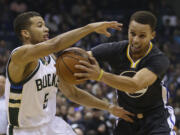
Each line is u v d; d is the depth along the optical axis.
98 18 18.52
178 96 12.26
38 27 4.52
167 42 17.50
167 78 13.83
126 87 3.75
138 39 4.24
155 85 4.45
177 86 13.58
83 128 8.72
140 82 3.88
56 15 18.09
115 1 20.95
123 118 4.70
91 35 16.17
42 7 18.61
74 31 3.83
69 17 18.28
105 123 9.04
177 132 8.83
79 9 19.36
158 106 4.64
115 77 3.70
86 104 4.85
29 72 4.31
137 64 4.45
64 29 17.08
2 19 18.25
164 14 19.05
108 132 9.03
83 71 3.82
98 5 20.78
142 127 4.64
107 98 11.18
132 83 3.78
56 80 4.61
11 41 17.36
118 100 4.80
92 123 8.90
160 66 4.20
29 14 4.54
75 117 9.18
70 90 4.79
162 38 17.91
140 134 4.64
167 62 4.36
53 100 4.69
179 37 18.44
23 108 4.41
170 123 4.62
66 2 20.34
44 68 4.43
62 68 3.86
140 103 4.58
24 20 4.50
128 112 4.70
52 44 3.83
